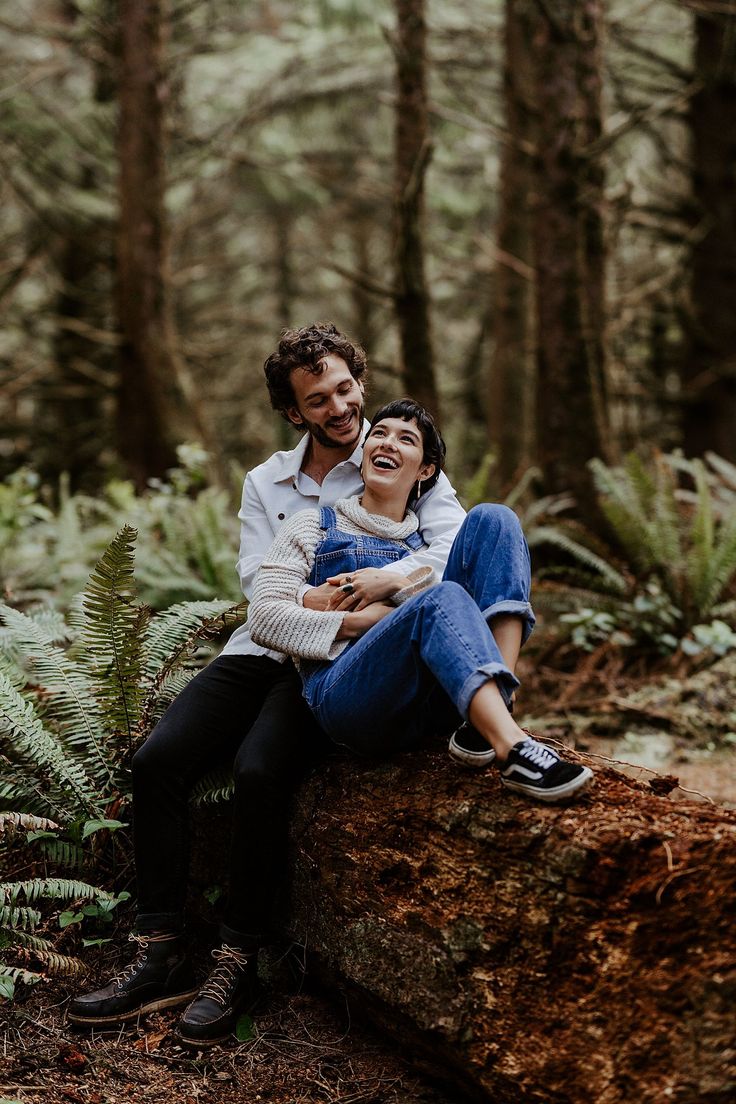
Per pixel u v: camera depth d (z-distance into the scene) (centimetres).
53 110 1075
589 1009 196
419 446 266
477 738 227
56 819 293
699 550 523
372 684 235
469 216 1310
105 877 298
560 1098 195
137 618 288
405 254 656
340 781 255
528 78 952
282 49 1157
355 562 260
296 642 248
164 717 270
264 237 1773
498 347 1091
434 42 1080
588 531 589
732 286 928
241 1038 243
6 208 1384
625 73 1021
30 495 653
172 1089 226
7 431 1227
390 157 1386
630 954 193
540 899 206
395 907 231
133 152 857
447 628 218
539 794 210
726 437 920
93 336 861
